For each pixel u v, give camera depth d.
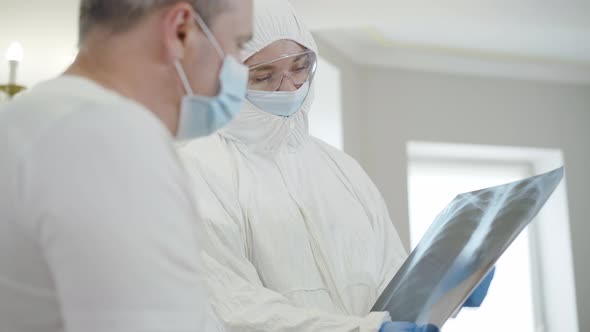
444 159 5.68
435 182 5.64
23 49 3.51
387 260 2.22
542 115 5.64
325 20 4.48
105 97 0.90
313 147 2.33
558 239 5.66
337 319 1.74
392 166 5.16
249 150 2.16
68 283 0.80
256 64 2.09
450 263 1.62
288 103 2.12
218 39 1.08
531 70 5.64
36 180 0.83
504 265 5.76
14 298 0.89
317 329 1.73
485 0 4.45
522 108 5.59
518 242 5.80
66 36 3.48
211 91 1.10
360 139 5.10
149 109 1.03
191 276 0.85
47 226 0.81
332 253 2.06
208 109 1.09
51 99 0.90
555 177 1.73
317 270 2.04
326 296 2.00
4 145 0.88
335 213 2.16
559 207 5.67
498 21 4.84
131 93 1.00
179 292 0.82
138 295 0.79
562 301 5.59
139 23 1.00
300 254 2.02
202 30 1.06
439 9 4.52
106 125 0.84
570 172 5.64
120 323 0.79
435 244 1.78
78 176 0.81
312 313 1.77
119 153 0.83
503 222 1.60
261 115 2.13
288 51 2.13
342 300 2.00
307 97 2.25
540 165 5.80
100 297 0.79
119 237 0.80
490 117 5.49
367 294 2.07
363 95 5.22
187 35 1.04
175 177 0.88
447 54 5.41
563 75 5.71
